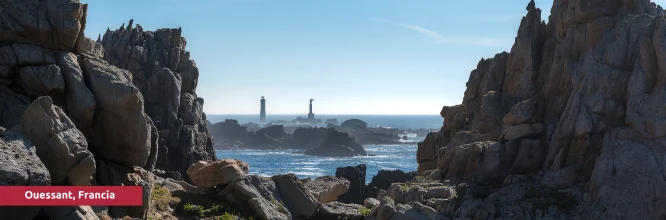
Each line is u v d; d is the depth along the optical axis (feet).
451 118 228.43
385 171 255.91
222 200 131.03
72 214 76.74
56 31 104.32
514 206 143.95
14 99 99.19
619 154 142.51
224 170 134.92
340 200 237.45
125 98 98.43
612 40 163.94
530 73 199.62
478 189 155.94
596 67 160.35
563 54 178.19
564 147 159.22
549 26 201.87
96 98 100.48
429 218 138.00
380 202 143.95
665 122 139.74
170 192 129.39
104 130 101.60
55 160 81.46
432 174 182.29
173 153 281.54
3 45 103.40
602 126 154.51
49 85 99.14
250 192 127.44
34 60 101.55
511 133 172.14
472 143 175.42
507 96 201.46
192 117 299.99
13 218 69.56
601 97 155.43
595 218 135.23
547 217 139.33
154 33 318.86
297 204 135.44
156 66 303.27
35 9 104.32
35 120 81.25
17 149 72.49
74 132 84.99
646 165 138.72
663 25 146.61
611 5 171.73
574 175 154.81
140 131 101.14
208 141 309.22
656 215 134.10
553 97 177.78
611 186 139.54
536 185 154.81
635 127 144.87
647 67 148.25
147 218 102.12
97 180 99.81
